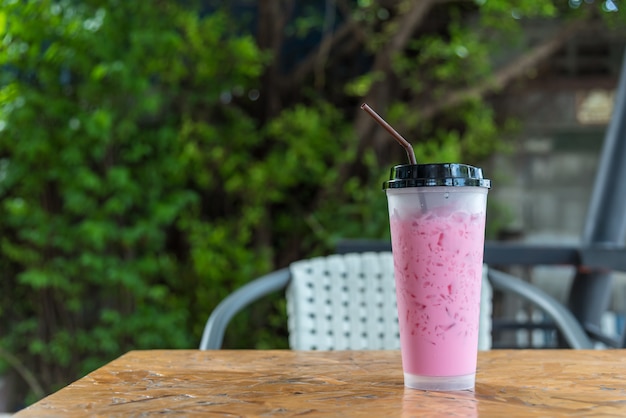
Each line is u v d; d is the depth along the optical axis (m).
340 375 0.77
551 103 4.37
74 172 3.87
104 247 4.02
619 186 2.38
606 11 3.65
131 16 3.94
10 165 3.88
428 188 0.66
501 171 4.38
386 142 4.48
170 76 4.12
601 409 0.60
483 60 4.30
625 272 1.98
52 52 3.65
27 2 3.47
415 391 0.68
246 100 4.62
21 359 4.04
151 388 0.71
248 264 4.20
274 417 0.58
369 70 4.70
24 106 3.65
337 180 4.45
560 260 2.27
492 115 4.42
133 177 4.12
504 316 3.82
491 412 0.59
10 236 4.08
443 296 0.67
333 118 4.52
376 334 1.47
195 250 4.06
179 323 4.14
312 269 1.48
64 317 4.05
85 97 3.87
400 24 4.41
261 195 4.32
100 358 4.03
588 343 1.27
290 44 4.75
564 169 4.34
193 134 4.26
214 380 0.74
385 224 4.17
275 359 0.88
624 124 2.38
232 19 4.58
